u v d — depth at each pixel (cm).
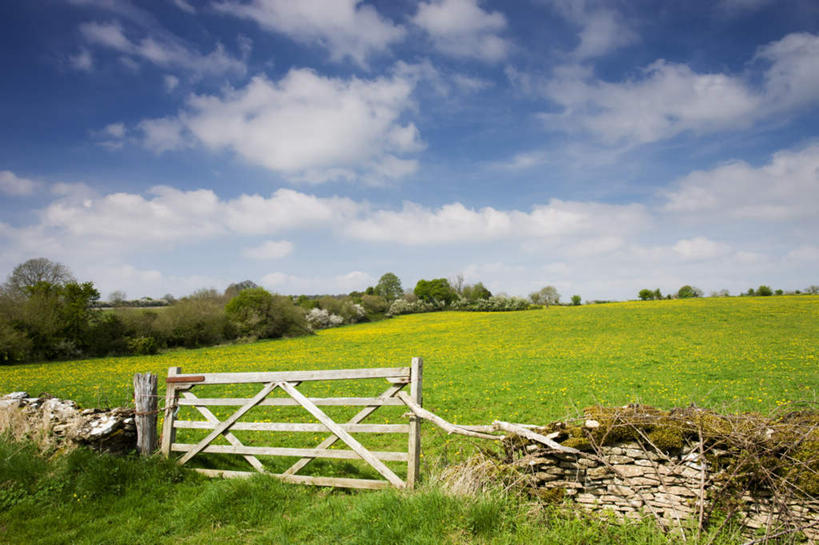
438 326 6372
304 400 660
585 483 513
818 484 423
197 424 707
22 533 505
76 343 3803
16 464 621
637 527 468
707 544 420
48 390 1989
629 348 2934
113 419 703
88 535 504
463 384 1892
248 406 688
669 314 5178
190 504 566
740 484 452
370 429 615
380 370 626
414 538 447
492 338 4284
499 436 560
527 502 509
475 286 11838
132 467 649
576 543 443
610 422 518
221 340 5025
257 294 5578
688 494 470
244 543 490
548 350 3097
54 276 4150
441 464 654
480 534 457
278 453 657
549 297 10294
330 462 753
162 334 4397
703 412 513
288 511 557
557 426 551
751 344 2808
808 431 456
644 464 493
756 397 1409
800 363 2083
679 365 2164
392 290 11725
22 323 3525
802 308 5075
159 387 1678
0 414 734
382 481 604
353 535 473
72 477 620
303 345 4584
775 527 430
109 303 5038
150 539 498
